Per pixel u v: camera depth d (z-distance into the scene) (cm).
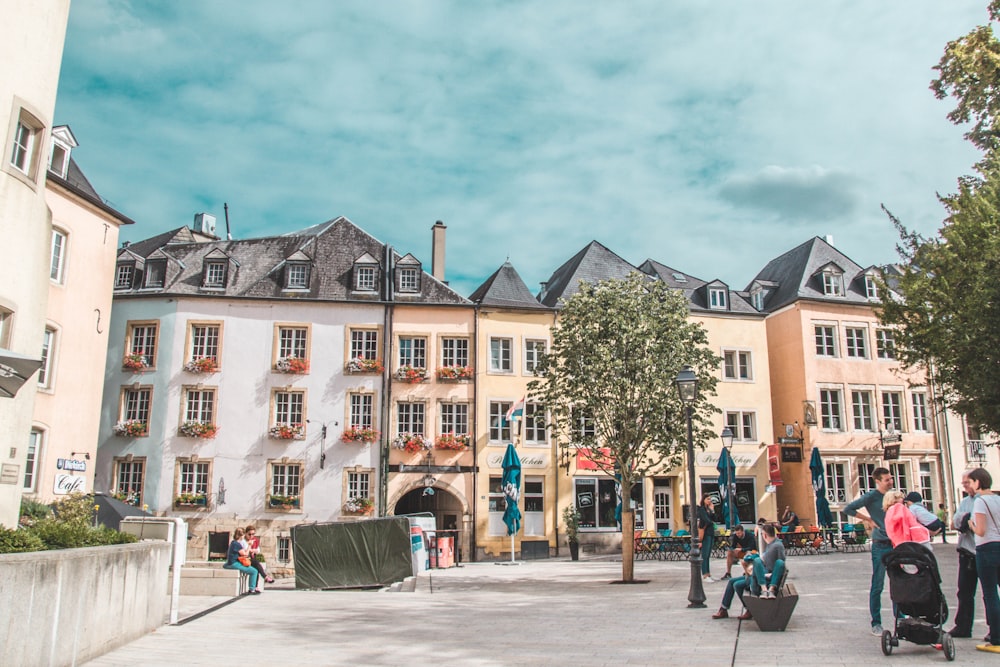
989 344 2052
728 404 3797
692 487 1516
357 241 3831
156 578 1232
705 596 1573
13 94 1499
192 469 3341
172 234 4147
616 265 4069
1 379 1164
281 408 3434
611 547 3516
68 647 896
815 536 3078
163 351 3409
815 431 3806
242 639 1162
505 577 2338
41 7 1580
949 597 1405
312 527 2325
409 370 3497
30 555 816
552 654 1033
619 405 2067
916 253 2347
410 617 1434
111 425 3372
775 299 4159
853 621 1209
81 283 2677
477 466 3469
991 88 1938
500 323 3638
